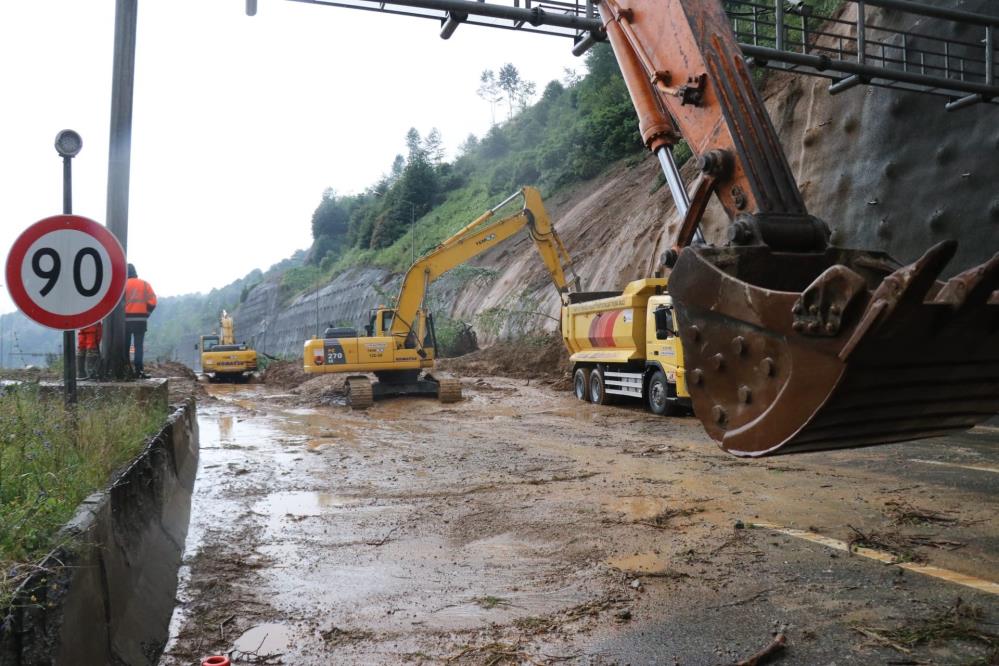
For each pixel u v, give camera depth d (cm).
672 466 948
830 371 337
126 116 936
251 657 403
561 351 2709
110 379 946
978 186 1499
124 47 934
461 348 3800
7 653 237
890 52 1756
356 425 1567
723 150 484
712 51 501
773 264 439
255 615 466
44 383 880
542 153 5697
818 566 527
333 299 7612
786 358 363
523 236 4534
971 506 681
